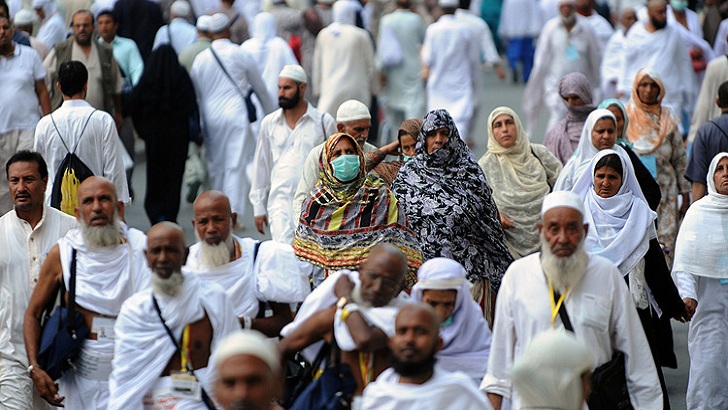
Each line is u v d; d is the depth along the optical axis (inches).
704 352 849.5
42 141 1023.6
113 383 658.2
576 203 655.8
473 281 869.2
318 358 640.4
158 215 1386.6
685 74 1603.1
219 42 1409.9
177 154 1375.5
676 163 1106.7
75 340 719.1
